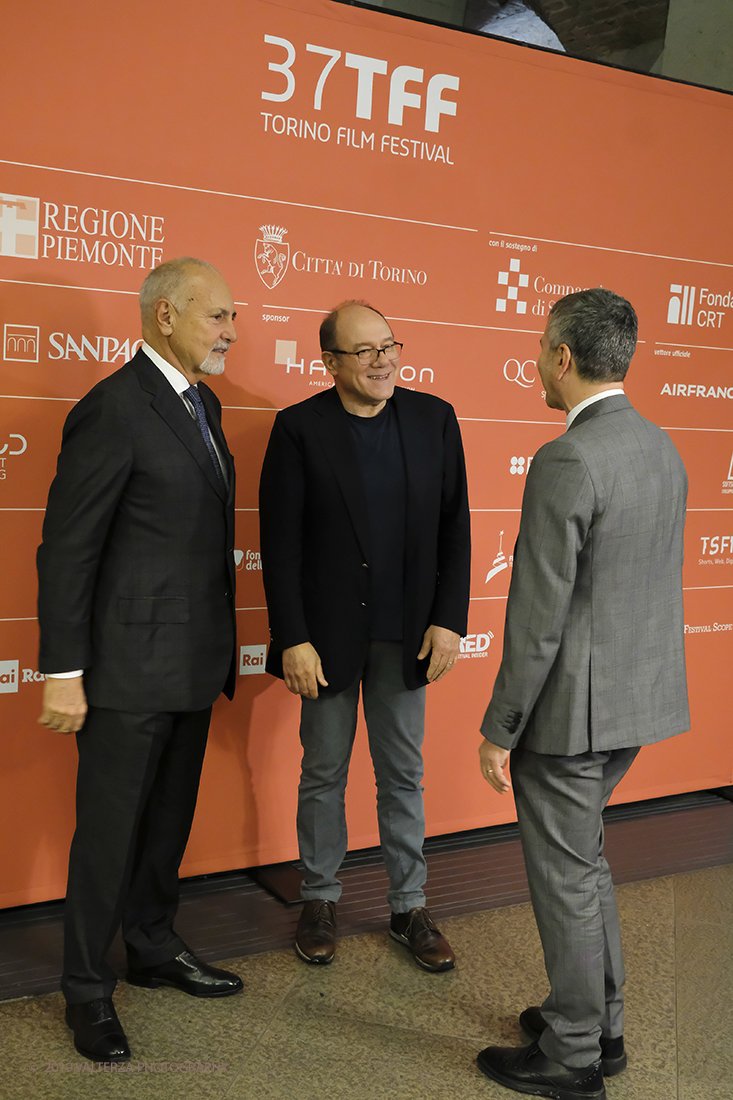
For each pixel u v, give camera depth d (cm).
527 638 159
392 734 223
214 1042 191
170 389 181
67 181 214
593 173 280
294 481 211
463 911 249
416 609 213
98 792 183
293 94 236
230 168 231
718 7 344
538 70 267
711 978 222
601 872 178
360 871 271
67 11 208
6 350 215
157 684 181
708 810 326
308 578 216
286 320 244
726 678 332
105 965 190
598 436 160
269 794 264
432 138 255
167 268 182
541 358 175
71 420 176
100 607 179
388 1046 192
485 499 282
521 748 174
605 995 184
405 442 213
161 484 177
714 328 309
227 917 241
